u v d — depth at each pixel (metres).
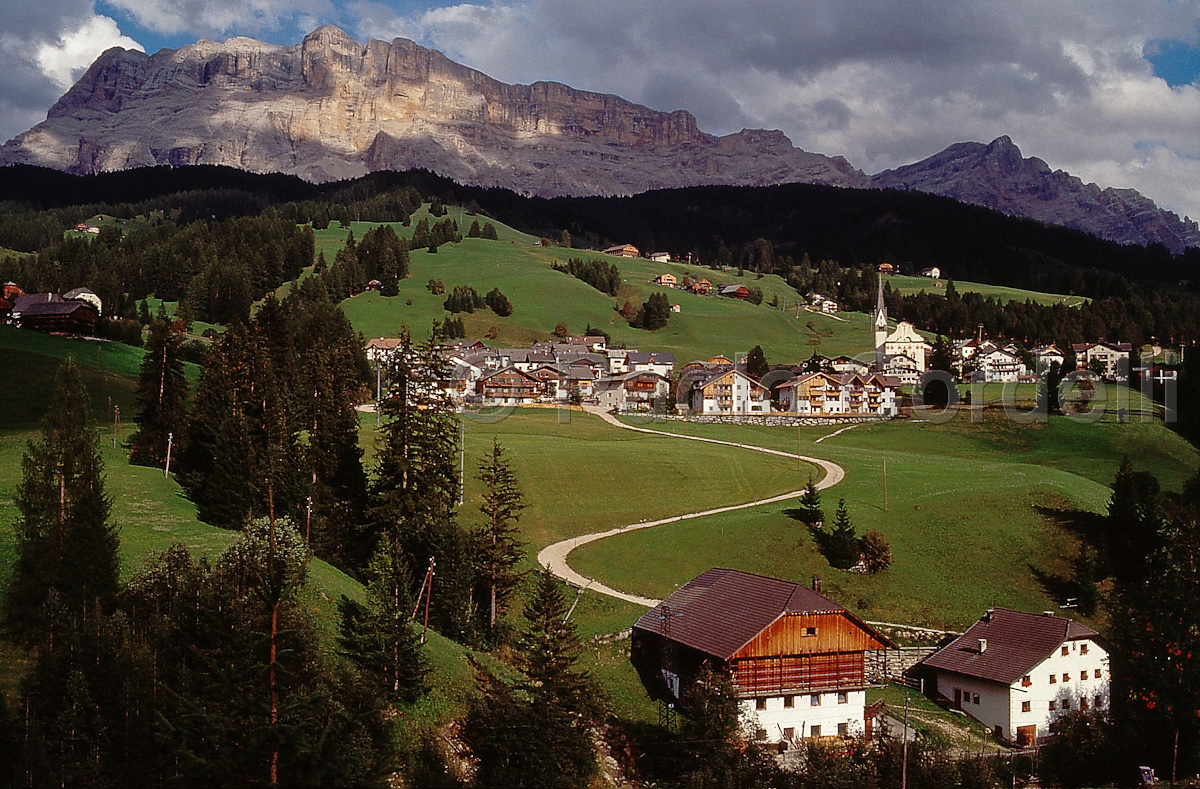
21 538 59.72
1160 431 175.50
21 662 53.41
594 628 86.00
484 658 71.44
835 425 192.88
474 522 107.81
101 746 46.09
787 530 110.38
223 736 43.91
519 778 54.25
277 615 49.03
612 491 126.19
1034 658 79.06
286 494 86.19
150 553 64.50
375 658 57.72
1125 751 68.62
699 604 80.56
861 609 96.94
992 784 61.34
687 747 62.16
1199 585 74.06
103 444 106.12
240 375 105.88
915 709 80.56
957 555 107.69
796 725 71.94
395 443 90.75
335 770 43.91
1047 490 123.62
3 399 125.06
